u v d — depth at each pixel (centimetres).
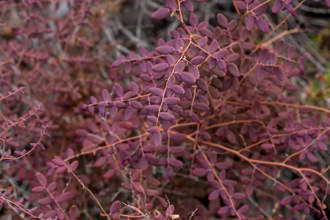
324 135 59
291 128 61
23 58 67
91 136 62
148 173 61
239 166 65
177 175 68
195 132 62
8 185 68
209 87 59
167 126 54
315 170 60
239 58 61
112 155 61
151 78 57
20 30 67
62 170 59
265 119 63
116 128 61
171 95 56
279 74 58
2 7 68
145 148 60
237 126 64
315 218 68
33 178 67
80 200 64
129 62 59
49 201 58
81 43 68
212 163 60
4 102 62
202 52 56
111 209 57
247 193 61
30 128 62
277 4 56
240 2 57
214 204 63
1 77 65
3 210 65
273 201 68
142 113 57
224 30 60
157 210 59
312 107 62
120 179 67
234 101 64
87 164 68
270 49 67
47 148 68
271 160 63
